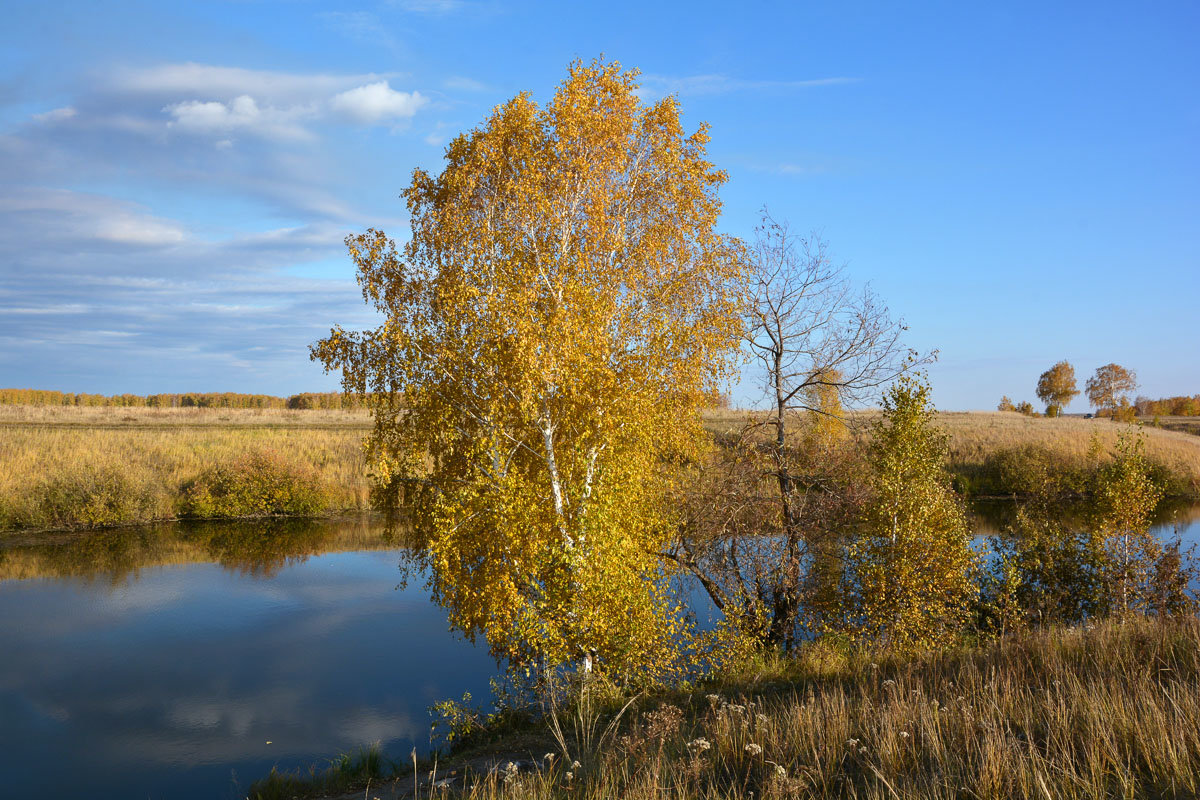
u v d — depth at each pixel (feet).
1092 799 16.34
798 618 54.24
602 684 40.14
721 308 46.65
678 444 46.93
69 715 44.65
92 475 109.40
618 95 43.57
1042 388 327.88
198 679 50.49
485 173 42.60
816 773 20.85
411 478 45.34
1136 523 58.44
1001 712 21.95
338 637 59.82
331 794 31.63
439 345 42.47
